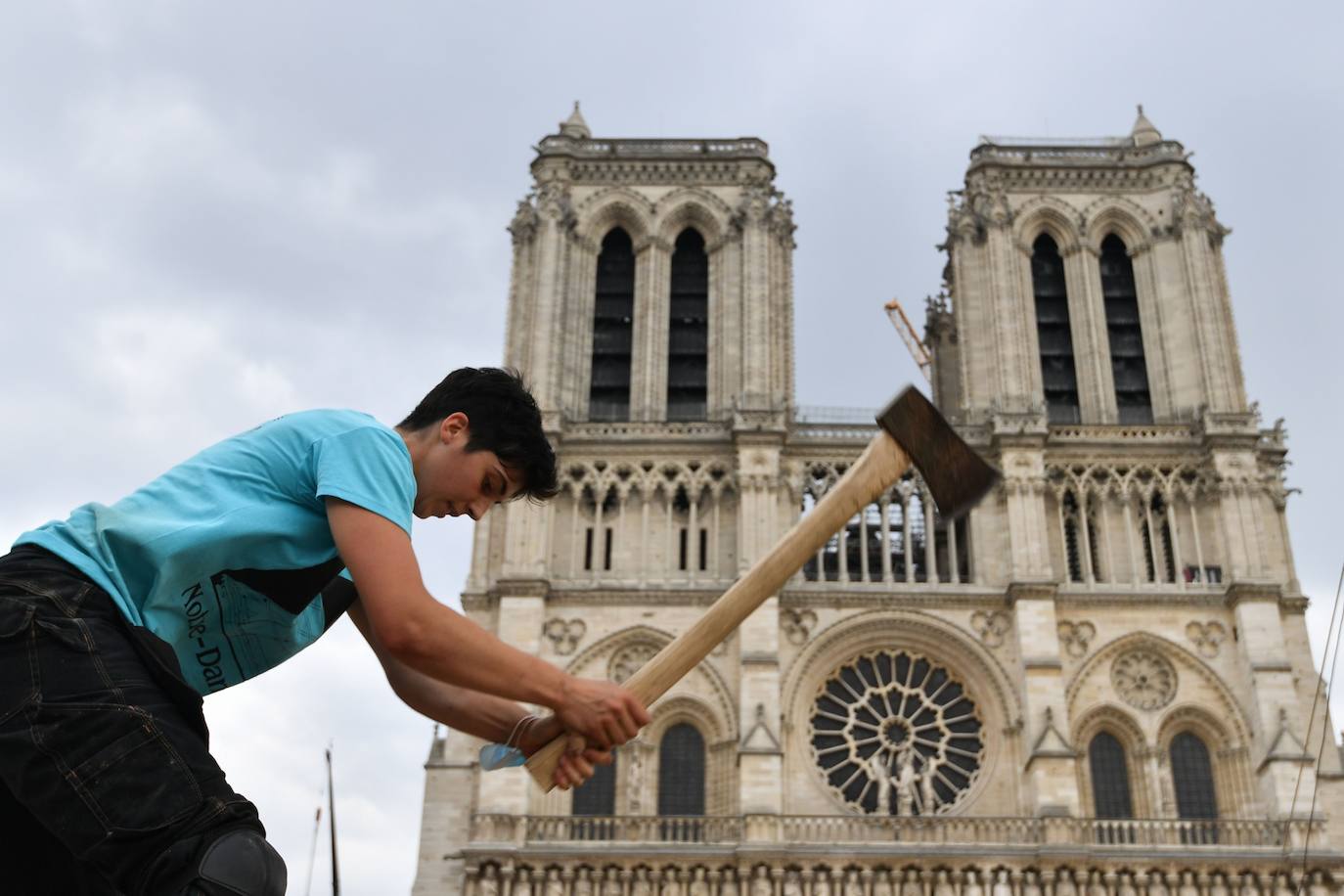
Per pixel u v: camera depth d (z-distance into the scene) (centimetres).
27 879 617
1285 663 8400
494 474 798
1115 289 10200
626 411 9756
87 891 618
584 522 9050
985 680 8594
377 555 672
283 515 689
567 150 10294
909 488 9162
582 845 7788
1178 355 9681
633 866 7769
